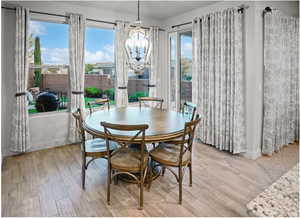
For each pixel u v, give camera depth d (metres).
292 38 3.76
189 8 4.04
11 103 3.32
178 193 2.29
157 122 2.54
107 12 4.14
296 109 4.07
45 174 2.73
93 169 2.89
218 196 2.22
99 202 2.12
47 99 3.78
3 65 3.21
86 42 4.14
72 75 3.78
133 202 2.12
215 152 3.51
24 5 3.32
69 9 3.75
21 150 3.33
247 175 2.69
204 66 3.78
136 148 2.59
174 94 4.94
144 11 4.25
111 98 4.58
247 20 3.14
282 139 3.73
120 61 4.33
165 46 4.98
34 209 2.01
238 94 3.23
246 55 3.20
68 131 3.94
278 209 2.00
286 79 3.73
